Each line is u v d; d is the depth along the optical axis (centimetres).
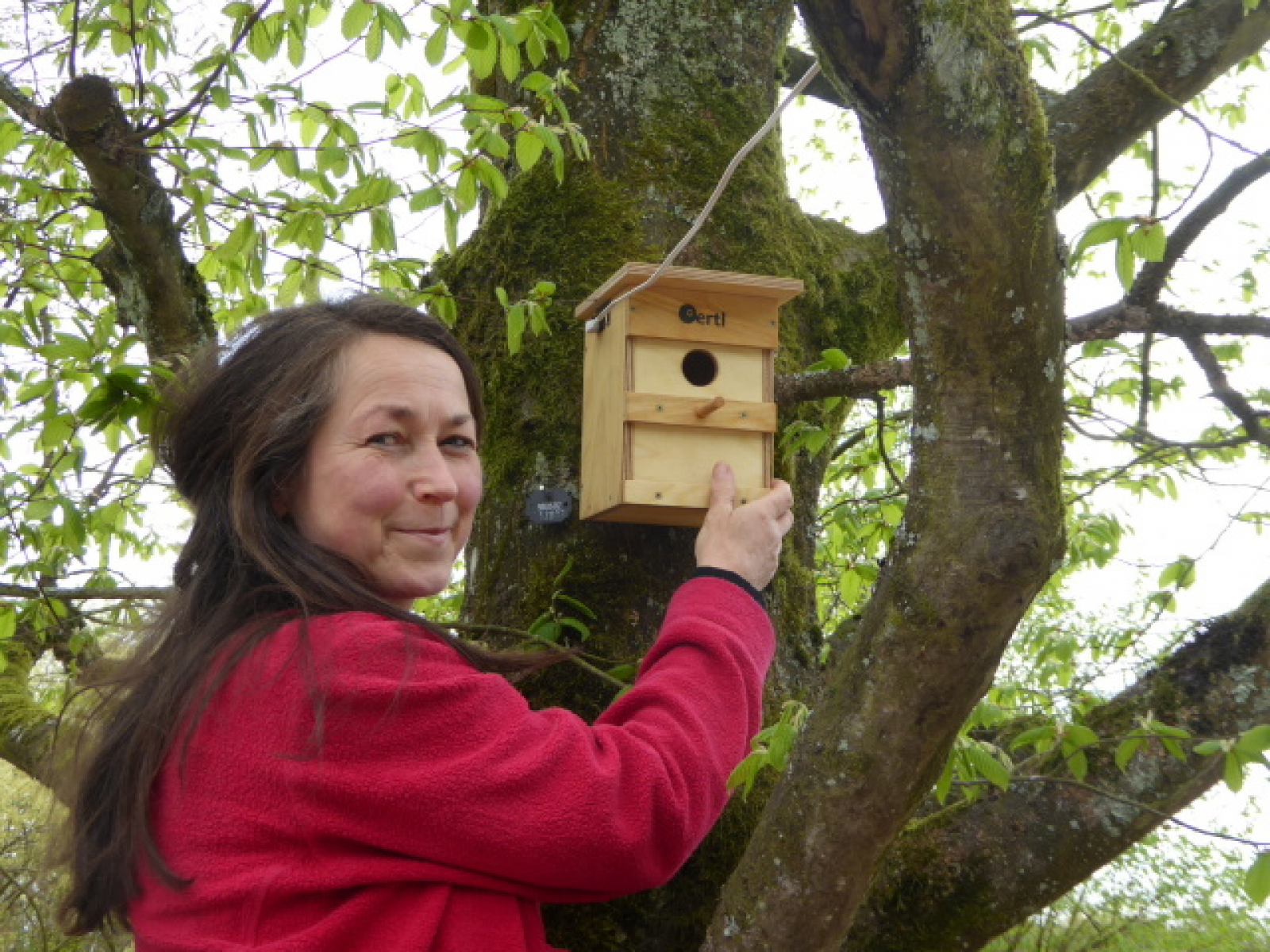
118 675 151
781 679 242
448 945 128
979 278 158
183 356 236
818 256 300
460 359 165
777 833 170
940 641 162
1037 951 453
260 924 125
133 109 276
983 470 163
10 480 330
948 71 151
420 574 151
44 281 363
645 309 224
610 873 133
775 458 262
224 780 130
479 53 262
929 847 215
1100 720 222
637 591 235
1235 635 223
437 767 128
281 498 151
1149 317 241
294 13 270
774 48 297
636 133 274
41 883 304
